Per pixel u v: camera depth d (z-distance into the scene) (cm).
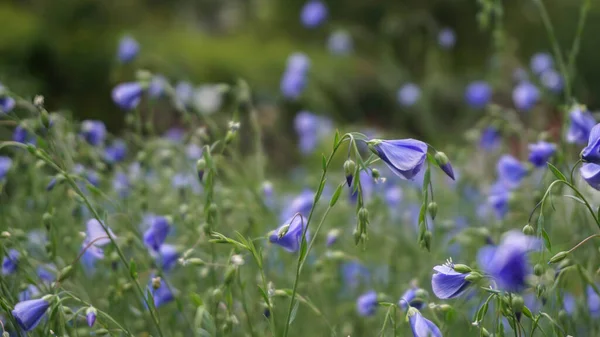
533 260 65
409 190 99
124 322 75
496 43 99
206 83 244
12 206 83
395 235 89
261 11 336
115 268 74
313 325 81
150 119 87
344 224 90
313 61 259
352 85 240
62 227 81
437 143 149
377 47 305
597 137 64
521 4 286
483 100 135
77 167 82
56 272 74
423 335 64
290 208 83
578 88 147
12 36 239
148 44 254
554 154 76
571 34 271
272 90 239
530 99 106
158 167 89
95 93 239
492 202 81
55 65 241
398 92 172
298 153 172
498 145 103
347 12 319
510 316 64
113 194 84
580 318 75
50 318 66
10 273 74
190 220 77
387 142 65
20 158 80
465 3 303
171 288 74
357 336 81
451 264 64
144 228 82
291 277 80
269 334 76
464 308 75
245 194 86
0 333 71
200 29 334
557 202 77
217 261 77
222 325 70
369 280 86
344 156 154
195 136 84
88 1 262
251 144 140
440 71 179
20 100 79
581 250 76
